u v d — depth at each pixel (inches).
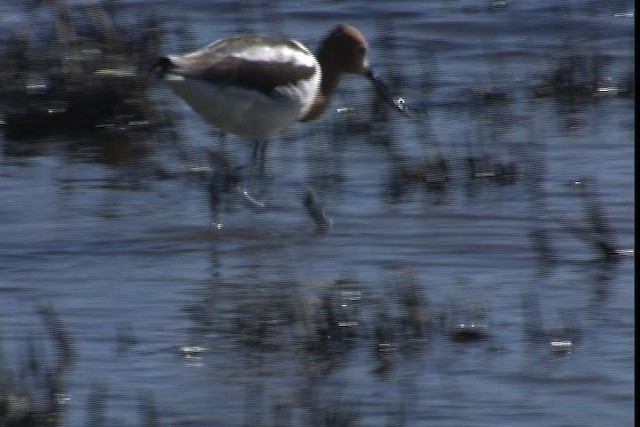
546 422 358.3
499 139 633.6
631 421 358.0
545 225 517.3
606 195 549.0
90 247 499.2
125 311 436.5
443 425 356.8
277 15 863.1
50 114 652.7
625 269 470.0
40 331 418.6
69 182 577.3
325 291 451.5
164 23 808.3
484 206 542.0
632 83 711.7
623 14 861.8
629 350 402.3
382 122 662.5
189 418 359.9
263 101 520.7
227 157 603.5
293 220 531.5
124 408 366.6
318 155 610.9
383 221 527.2
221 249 498.9
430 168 572.7
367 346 407.8
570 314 429.1
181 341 412.2
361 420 359.3
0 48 725.9
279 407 365.7
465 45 812.6
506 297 445.7
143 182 577.9
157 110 660.7
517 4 882.8
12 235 510.6
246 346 408.5
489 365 394.0
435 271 472.4
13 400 363.6
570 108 682.2
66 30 714.2
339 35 570.9
